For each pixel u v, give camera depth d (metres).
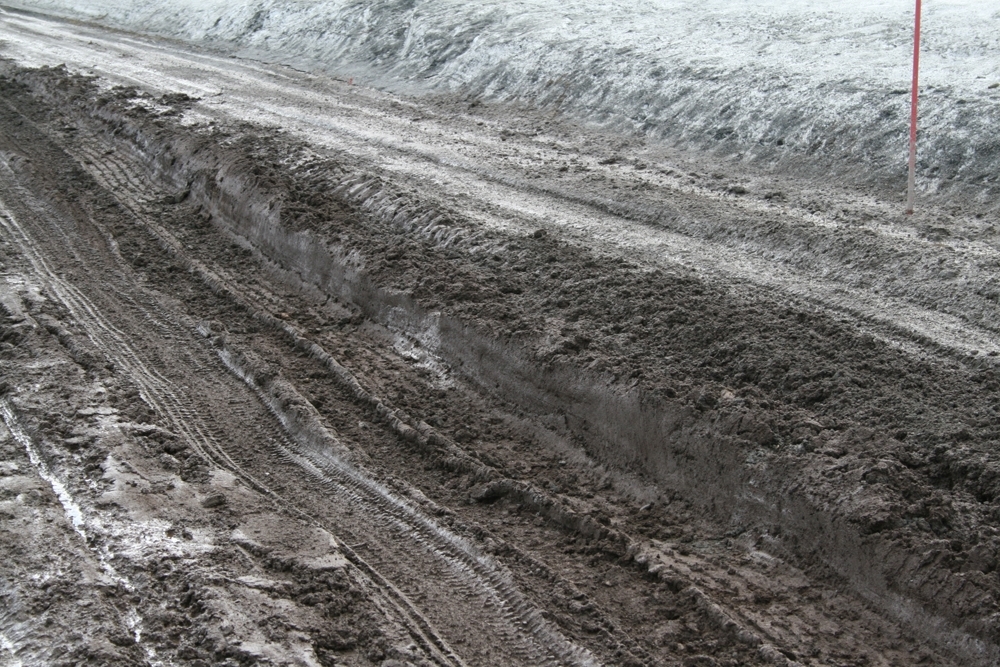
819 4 14.05
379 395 7.32
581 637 5.00
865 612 5.03
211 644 4.69
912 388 6.28
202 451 6.77
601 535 5.71
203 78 16.16
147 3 22.25
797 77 11.41
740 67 12.06
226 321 8.66
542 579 5.41
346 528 5.94
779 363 6.58
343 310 8.69
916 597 4.89
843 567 5.22
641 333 7.15
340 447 6.71
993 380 6.31
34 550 5.37
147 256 9.97
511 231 9.12
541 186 10.35
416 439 6.76
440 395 7.34
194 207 11.04
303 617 5.00
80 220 10.84
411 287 8.25
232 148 11.70
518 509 6.06
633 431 6.34
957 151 9.46
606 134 11.98
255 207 10.16
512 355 7.20
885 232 8.45
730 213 9.15
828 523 5.31
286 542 5.64
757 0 14.82
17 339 8.02
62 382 7.32
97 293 9.16
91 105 14.29
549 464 6.52
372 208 9.91
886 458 5.53
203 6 20.95
